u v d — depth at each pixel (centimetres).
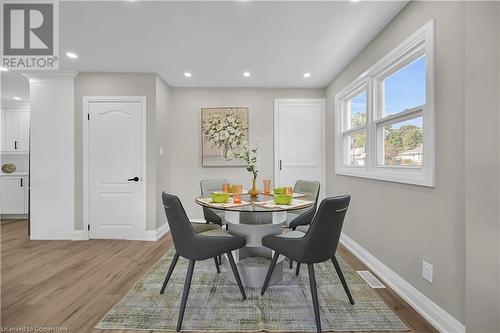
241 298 200
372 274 244
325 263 269
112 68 335
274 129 421
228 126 418
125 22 227
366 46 273
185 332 162
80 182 354
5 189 471
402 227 207
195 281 229
